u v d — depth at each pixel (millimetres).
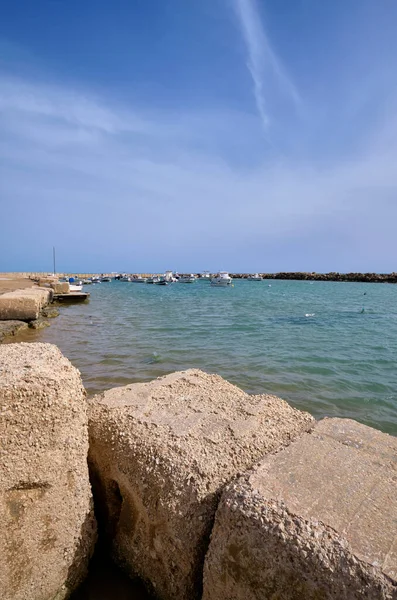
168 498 2006
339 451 2100
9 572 1906
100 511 2467
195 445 2178
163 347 10602
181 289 55062
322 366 8914
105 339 11719
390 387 7398
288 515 1599
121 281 85125
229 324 16375
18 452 1896
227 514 1712
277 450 2139
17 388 1882
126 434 2318
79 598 2176
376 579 1362
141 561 2191
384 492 1763
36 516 1972
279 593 1532
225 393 3008
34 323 13320
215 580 1731
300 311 23375
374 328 16000
